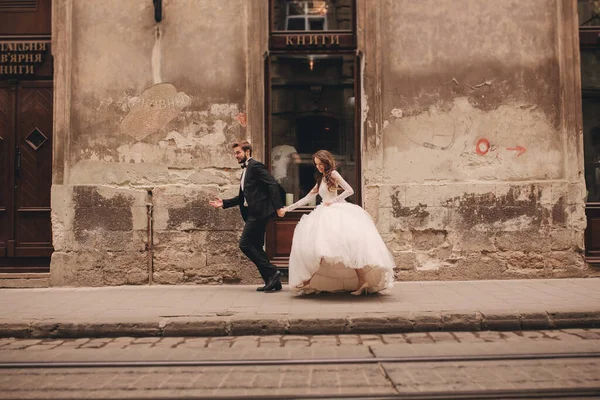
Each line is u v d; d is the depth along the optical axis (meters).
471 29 8.12
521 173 8.02
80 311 5.92
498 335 5.26
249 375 4.00
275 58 8.32
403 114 8.05
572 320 5.54
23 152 8.23
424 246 7.94
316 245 6.19
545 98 8.09
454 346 4.79
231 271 7.89
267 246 8.09
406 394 3.52
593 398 3.45
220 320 5.41
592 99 8.36
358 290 6.64
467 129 8.05
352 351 4.66
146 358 4.50
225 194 7.95
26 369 4.21
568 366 4.13
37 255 8.12
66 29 8.02
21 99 8.27
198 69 8.05
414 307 5.86
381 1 8.12
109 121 8.02
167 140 8.00
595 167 8.31
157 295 6.95
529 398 3.46
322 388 3.67
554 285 7.30
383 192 7.95
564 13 8.13
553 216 7.94
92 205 7.92
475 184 7.95
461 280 7.89
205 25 8.08
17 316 5.67
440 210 7.95
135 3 8.09
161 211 7.93
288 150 8.29
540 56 8.12
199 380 3.89
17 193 8.19
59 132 7.97
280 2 8.38
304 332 5.40
